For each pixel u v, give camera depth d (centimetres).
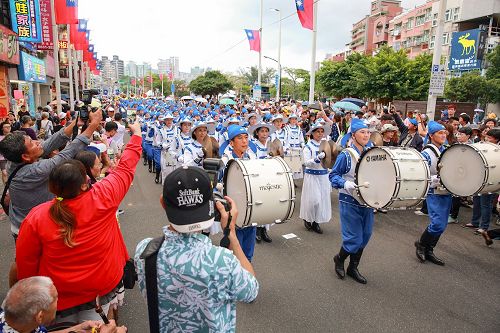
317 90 4391
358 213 475
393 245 618
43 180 328
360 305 436
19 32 1741
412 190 425
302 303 439
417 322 404
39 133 1248
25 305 200
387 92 2608
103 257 270
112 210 273
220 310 185
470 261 557
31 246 251
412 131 898
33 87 2461
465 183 497
